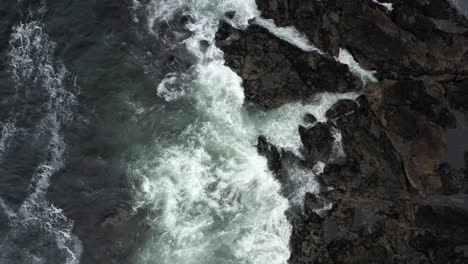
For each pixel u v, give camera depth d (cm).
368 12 3481
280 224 3341
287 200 3388
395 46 3419
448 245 3155
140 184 3422
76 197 3397
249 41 3503
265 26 3544
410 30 3469
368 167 3309
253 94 3519
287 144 3478
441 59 3422
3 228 3316
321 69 3441
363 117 3409
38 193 3397
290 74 3416
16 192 3388
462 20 3519
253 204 3397
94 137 3509
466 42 3428
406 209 3219
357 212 3281
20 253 3278
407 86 3409
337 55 3475
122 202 3388
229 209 3384
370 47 3444
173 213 3369
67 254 3297
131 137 3525
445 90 3428
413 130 3309
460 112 3384
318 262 3200
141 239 3322
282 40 3484
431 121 3344
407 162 3275
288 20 3500
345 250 3184
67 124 3525
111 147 3497
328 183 3350
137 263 3281
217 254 3284
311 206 3338
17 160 3441
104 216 3356
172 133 3534
